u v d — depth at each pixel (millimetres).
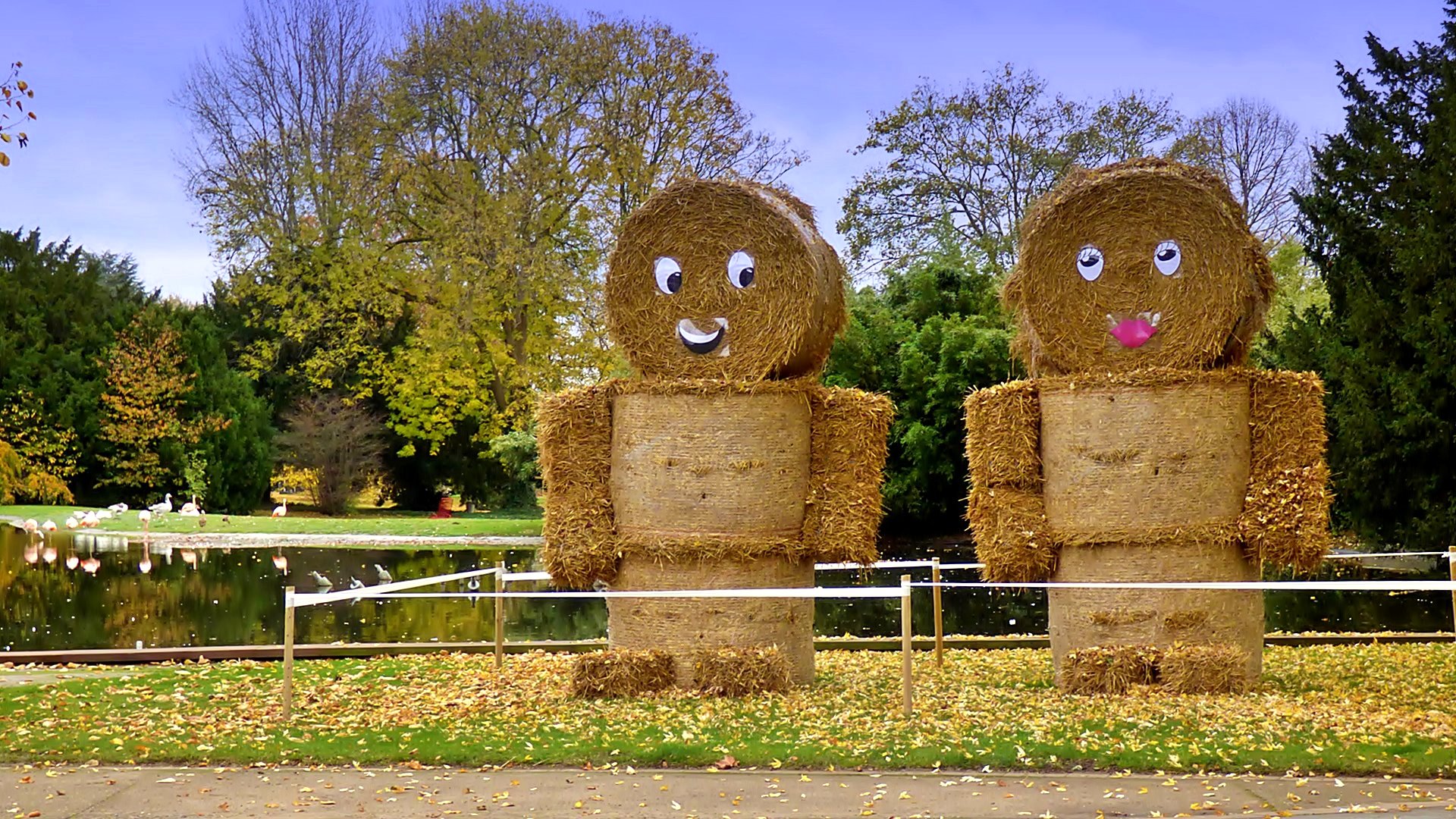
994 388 9164
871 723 7730
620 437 8961
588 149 30922
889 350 28922
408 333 37906
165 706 8531
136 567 19859
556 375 32500
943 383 27000
